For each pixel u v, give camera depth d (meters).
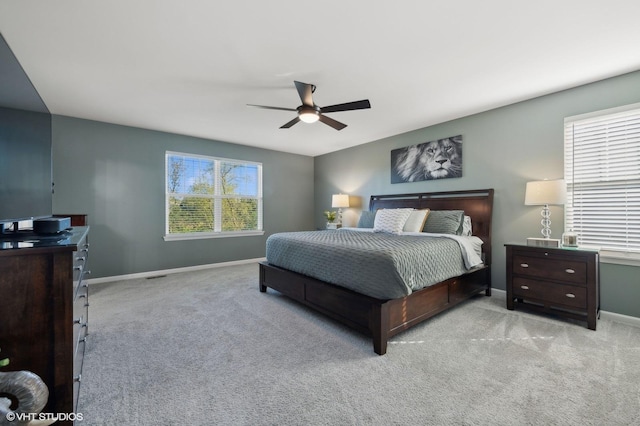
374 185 5.12
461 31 2.01
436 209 4.05
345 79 2.73
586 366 1.89
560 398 1.57
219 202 5.24
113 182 4.16
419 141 4.38
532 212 3.24
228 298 3.38
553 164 3.07
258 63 2.44
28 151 1.75
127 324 2.61
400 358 2.02
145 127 4.34
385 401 1.57
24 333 1.18
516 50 2.25
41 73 2.59
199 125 4.22
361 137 4.89
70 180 3.85
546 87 2.92
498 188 3.51
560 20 1.88
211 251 5.11
